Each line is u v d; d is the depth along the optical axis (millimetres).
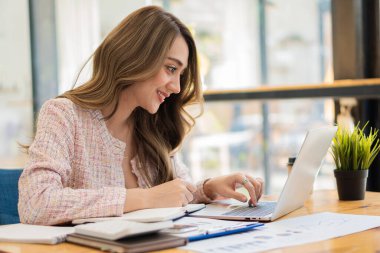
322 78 3822
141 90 1762
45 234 1271
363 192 1875
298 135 3752
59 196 1443
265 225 1387
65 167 1597
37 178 1496
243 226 1296
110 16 3842
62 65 3908
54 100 1723
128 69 1726
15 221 1891
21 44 3838
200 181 1888
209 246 1132
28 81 3850
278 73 4051
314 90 2824
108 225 1197
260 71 4125
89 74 1866
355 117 2779
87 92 1766
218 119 4121
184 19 4176
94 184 1727
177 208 1371
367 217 1479
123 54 1729
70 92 1788
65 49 3900
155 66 1715
